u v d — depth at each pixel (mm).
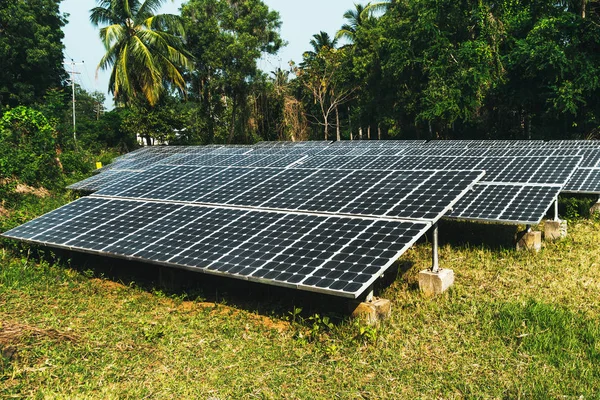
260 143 33406
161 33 35656
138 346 7848
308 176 13672
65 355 7445
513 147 24156
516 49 34219
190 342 8086
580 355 7090
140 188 15141
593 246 13031
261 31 47250
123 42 34656
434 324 8469
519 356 7148
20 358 7230
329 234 9398
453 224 15812
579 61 32125
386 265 7941
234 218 11242
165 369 7109
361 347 7695
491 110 44719
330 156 18328
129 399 6305
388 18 46344
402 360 7238
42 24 43688
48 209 17875
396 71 40531
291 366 7191
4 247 13492
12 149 21812
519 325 8125
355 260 8266
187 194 13766
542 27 32562
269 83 45875
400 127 48375
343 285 7613
